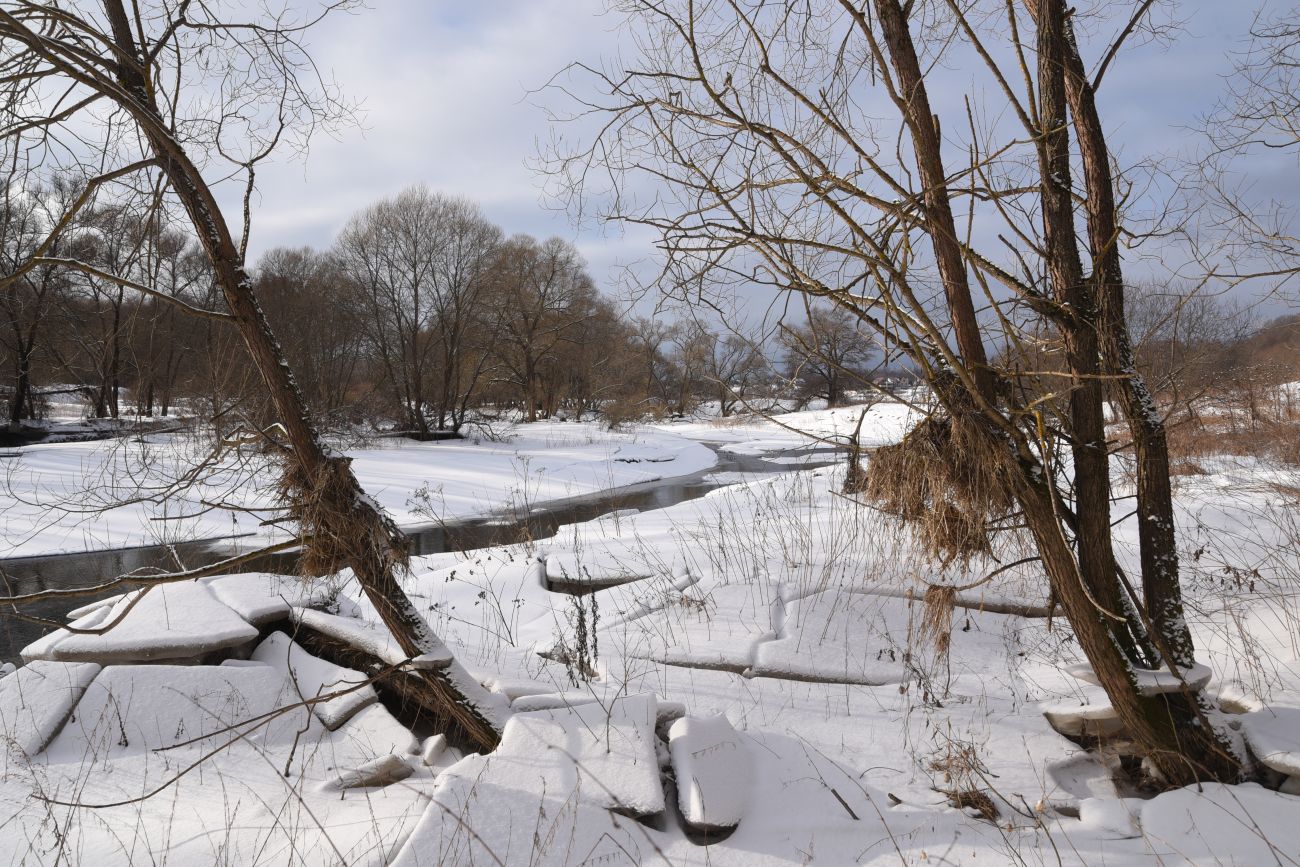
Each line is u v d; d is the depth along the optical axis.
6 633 8.18
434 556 9.84
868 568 6.73
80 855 3.51
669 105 3.30
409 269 34.72
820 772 4.05
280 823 3.71
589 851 3.27
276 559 11.68
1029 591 6.13
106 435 21.91
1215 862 3.09
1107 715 4.03
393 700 5.39
